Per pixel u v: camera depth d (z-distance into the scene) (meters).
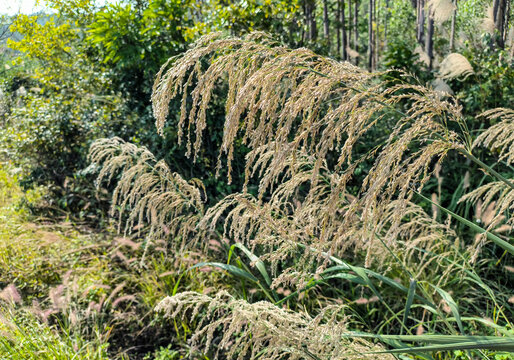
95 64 8.33
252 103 1.38
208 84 1.46
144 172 3.33
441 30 10.47
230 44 1.46
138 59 6.32
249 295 3.82
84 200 6.41
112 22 6.36
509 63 6.54
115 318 3.80
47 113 7.28
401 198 1.33
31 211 6.49
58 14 10.15
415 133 1.35
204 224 3.07
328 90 1.31
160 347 3.60
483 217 3.62
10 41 9.85
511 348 1.26
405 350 1.39
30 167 7.20
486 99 5.92
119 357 3.51
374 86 1.32
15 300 3.81
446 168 5.34
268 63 1.36
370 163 5.28
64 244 5.13
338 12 9.73
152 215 3.28
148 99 6.77
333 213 1.32
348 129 1.32
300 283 2.12
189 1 6.93
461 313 3.37
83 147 6.98
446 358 2.76
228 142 1.38
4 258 4.88
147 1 7.01
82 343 3.42
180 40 6.70
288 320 1.72
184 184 3.27
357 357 1.80
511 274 3.91
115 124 6.67
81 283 4.34
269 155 1.99
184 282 4.20
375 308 3.51
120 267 4.71
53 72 9.26
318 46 6.73
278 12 6.70
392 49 6.95
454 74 6.37
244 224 2.39
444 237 2.84
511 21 8.76
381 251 2.69
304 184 4.26
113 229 5.59
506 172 5.12
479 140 2.08
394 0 17.06
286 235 2.16
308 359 1.71
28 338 3.25
